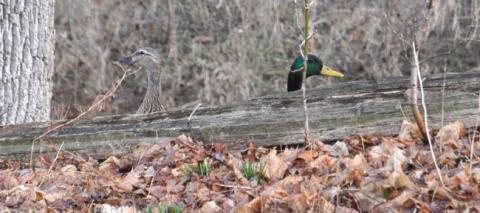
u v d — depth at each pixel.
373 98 11.76
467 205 8.81
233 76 23.91
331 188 9.55
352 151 11.15
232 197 9.93
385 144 10.92
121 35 25.31
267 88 23.80
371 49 23.61
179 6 25.70
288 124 11.57
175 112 12.12
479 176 9.47
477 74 12.27
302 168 10.59
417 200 8.93
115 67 24.48
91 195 10.50
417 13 22.50
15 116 14.02
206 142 11.78
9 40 13.84
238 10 25.14
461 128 11.15
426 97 11.58
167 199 10.10
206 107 12.10
